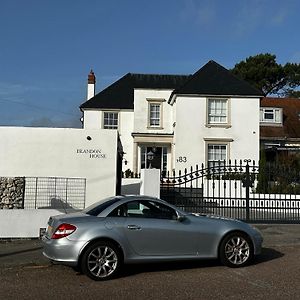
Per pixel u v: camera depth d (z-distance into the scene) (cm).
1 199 1484
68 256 816
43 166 1672
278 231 1425
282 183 1952
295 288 752
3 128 1677
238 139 2856
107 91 3556
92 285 786
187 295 715
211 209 1733
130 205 884
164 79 3531
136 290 749
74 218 851
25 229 1300
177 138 2842
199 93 2859
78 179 1636
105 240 833
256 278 826
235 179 2023
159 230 871
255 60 5262
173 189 1667
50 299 698
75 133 1689
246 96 2883
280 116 3681
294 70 5194
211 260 967
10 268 920
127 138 3428
